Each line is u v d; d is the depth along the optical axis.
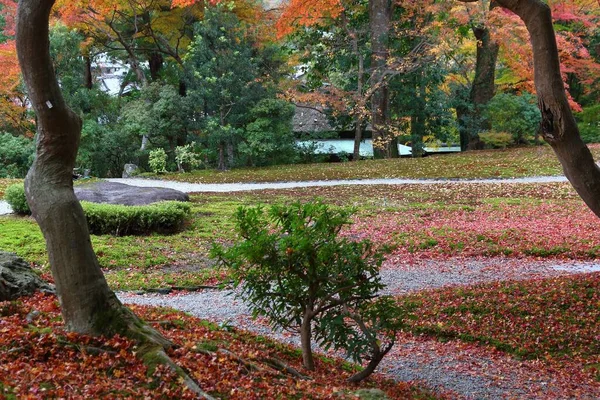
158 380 4.00
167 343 4.60
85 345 4.34
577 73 32.44
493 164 25.83
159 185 24.09
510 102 30.88
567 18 28.97
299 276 5.02
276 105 29.84
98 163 30.45
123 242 13.16
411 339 7.88
